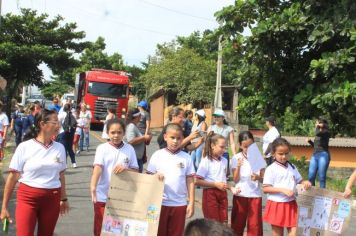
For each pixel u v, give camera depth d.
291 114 5.28
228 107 30.78
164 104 38.75
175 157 5.67
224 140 6.43
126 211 5.18
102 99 30.56
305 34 4.77
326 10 4.30
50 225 5.55
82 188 11.29
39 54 31.66
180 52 37.53
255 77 5.17
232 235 2.09
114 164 5.62
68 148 14.24
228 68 5.68
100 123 30.98
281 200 6.01
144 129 10.59
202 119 11.98
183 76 36.09
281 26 4.61
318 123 11.48
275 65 5.04
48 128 5.45
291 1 5.02
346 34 4.29
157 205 5.14
